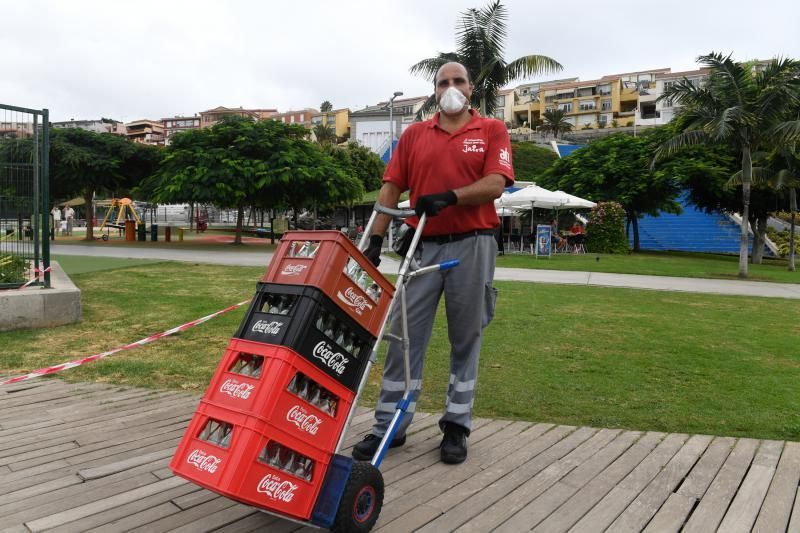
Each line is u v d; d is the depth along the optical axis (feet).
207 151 69.05
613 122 268.82
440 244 9.75
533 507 8.46
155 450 10.41
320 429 7.22
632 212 91.56
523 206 67.36
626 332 23.06
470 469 9.73
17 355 17.56
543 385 15.25
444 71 10.07
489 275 10.05
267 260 52.90
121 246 71.00
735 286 43.70
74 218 154.10
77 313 22.70
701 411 13.24
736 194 82.74
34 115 22.26
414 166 10.03
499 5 71.10
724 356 19.12
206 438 7.08
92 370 15.97
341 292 7.41
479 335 10.07
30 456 10.07
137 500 8.50
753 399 14.25
